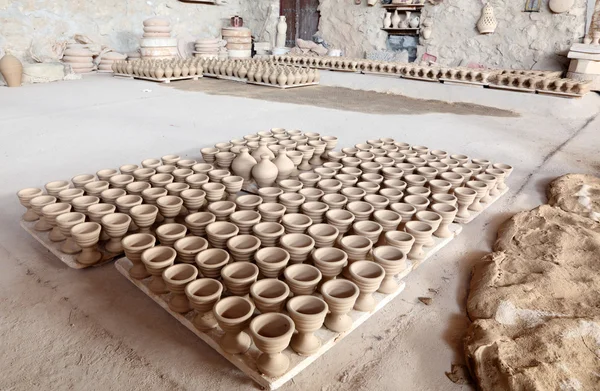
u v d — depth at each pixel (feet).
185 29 27.45
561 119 14.38
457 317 4.32
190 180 6.09
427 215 5.39
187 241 4.35
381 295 4.36
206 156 7.39
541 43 19.61
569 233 5.55
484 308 4.19
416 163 7.55
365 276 4.02
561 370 3.25
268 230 4.75
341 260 4.04
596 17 17.98
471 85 18.08
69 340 3.72
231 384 3.33
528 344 3.58
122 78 20.70
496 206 7.11
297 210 5.49
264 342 2.98
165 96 15.78
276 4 28.81
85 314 4.06
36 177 7.52
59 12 21.40
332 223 4.95
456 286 4.88
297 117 12.97
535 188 7.97
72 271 4.77
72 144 9.46
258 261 3.95
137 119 11.96
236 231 4.56
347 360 3.66
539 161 9.48
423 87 18.81
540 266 4.83
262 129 11.38
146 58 22.47
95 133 10.37
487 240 5.99
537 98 15.81
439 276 5.07
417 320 4.24
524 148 10.46
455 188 6.39
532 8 19.43
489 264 4.97
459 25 21.90
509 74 17.69
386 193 6.03
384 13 24.52
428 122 13.04
